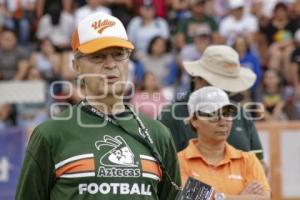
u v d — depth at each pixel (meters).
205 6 41.53
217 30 41.22
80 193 11.81
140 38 40.56
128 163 12.00
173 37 41.19
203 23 40.94
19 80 36.06
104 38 12.09
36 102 34.03
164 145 12.56
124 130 12.23
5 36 37.72
